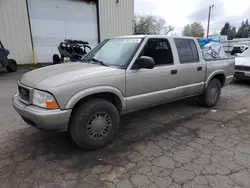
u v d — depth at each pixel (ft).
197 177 7.86
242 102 17.87
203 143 10.54
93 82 9.19
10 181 7.63
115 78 9.91
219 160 8.98
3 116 14.07
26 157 9.21
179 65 12.85
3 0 38.86
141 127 12.56
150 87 11.49
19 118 13.73
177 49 12.99
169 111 15.34
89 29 51.11
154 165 8.64
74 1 47.34
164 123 13.15
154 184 7.48
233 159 9.05
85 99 9.52
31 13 42.39
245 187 7.32
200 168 8.42
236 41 83.71
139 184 7.49
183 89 13.47
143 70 10.96
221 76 16.62
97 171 8.26
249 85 25.22
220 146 10.22
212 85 15.74
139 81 10.87
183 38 13.60
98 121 9.62
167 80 12.26
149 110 15.53
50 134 11.44
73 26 48.44
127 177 7.89
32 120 8.62
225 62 16.44
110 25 54.29
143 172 8.18
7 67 34.32
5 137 11.07
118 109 10.82
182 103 17.28
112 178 7.84
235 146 10.21
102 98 10.19
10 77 30.04
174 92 12.92
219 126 12.68
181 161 8.92
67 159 9.10
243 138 11.09
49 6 44.27
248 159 9.07
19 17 41.04
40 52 44.96
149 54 11.50
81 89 8.83
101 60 11.63
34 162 8.83
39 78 9.17
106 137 10.05
